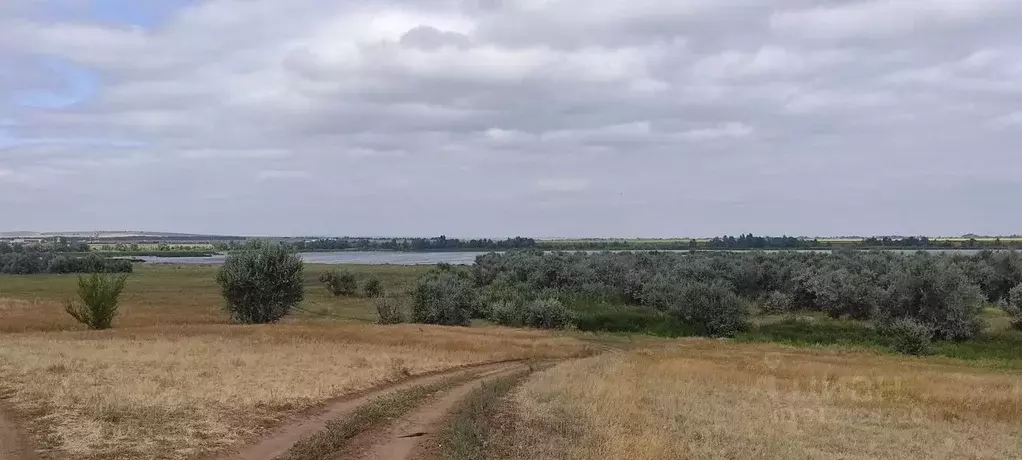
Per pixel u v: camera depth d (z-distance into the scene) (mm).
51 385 14852
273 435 12172
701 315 57062
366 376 20219
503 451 11672
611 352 39281
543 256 96938
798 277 67688
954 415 19016
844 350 45656
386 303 58531
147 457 9992
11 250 131625
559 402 16641
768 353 40500
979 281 66375
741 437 14398
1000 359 42594
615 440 12438
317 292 85312
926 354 44438
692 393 20438
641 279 73062
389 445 11961
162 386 15688
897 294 51219
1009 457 14258
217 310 57094
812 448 14008
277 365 21156
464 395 18359
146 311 54219
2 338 29078
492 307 63812
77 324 41156
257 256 50344
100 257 124625
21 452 9859
